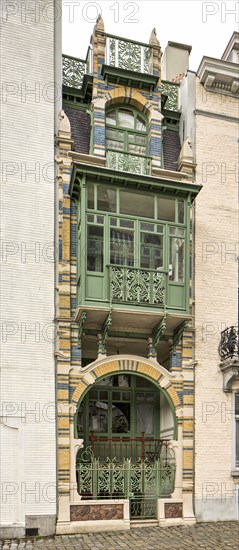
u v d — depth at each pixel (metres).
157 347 11.88
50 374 10.28
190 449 10.93
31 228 10.71
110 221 10.74
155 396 12.35
